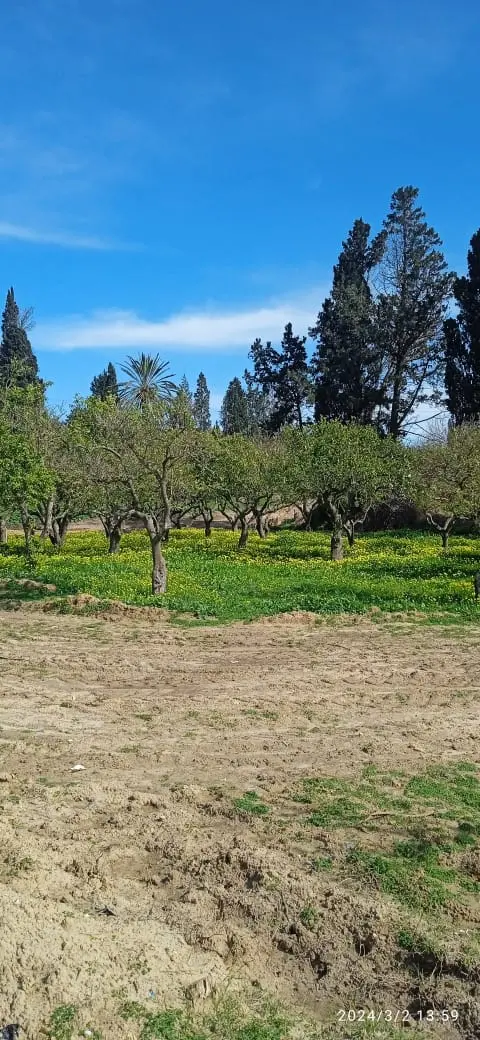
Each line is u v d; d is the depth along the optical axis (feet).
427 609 57.57
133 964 14.30
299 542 121.29
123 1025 12.81
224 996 14.07
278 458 109.09
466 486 78.02
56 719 30.94
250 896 17.21
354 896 17.17
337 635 49.29
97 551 103.35
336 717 31.73
